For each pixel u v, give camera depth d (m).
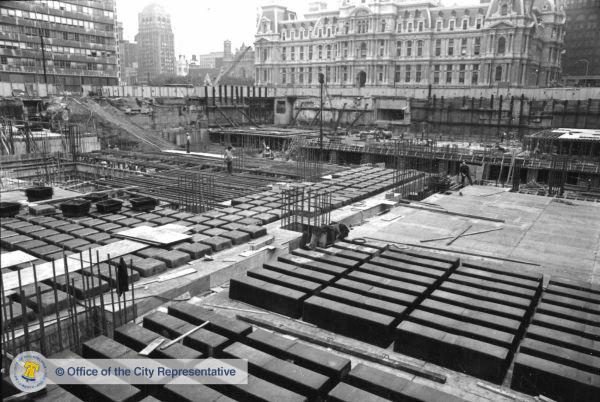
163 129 62.62
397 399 7.88
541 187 35.25
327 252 14.82
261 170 33.84
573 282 12.63
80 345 10.57
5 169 30.20
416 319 10.34
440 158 42.06
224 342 9.31
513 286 12.34
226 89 77.69
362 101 74.75
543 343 9.34
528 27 91.75
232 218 18.59
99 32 99.44
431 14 103.50
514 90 65.56
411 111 71.69
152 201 19.73
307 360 8.78
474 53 99.06
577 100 59.47
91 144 41.47
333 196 23.48
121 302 11.20
